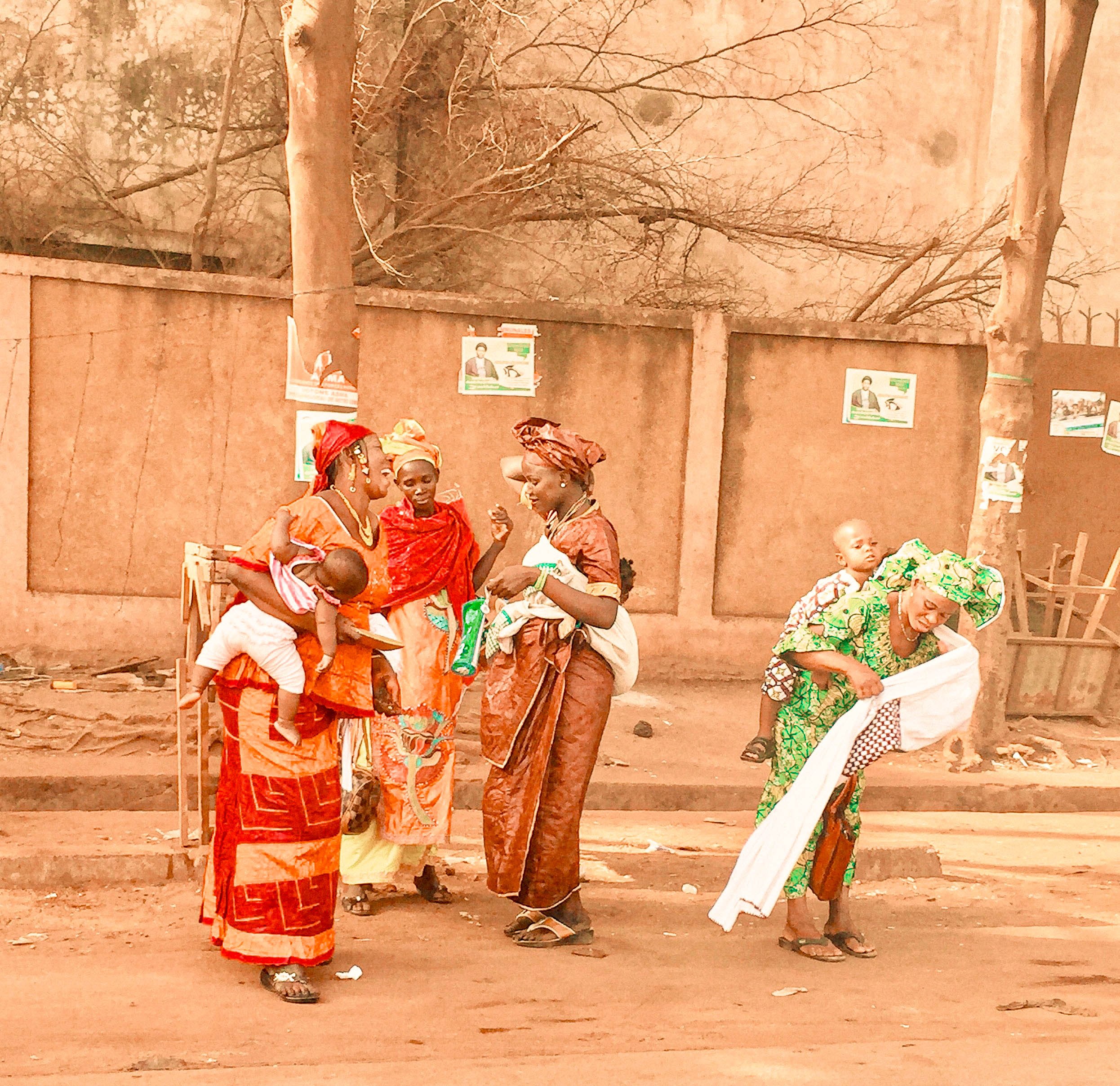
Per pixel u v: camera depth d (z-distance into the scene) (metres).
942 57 13.68
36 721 7.73
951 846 7.26
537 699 4.97
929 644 5.09
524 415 10.21
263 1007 4.02
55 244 11.41
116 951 4.61
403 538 5.40
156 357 9.55
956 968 4.80
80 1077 3.11
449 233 11.97
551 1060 3.31
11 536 9.33
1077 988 4.52
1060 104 8.77
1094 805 8.50
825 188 13.45
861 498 10.76
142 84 11.43
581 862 6.45
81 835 6.24
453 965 4.63
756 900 4.91
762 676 10.63
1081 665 10.00
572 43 12.35
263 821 4.20
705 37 12.94
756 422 10.57
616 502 10.39
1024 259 8.82
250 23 11.57
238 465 9.76
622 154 12.11
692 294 12.80
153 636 9.60
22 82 11.16
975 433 10.84
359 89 11.38
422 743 5.33
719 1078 3.11
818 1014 4.09
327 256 7.36
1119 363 10.77
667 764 8.30
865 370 10.65
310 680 4.23
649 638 10.45
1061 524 10.80
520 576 4.82
